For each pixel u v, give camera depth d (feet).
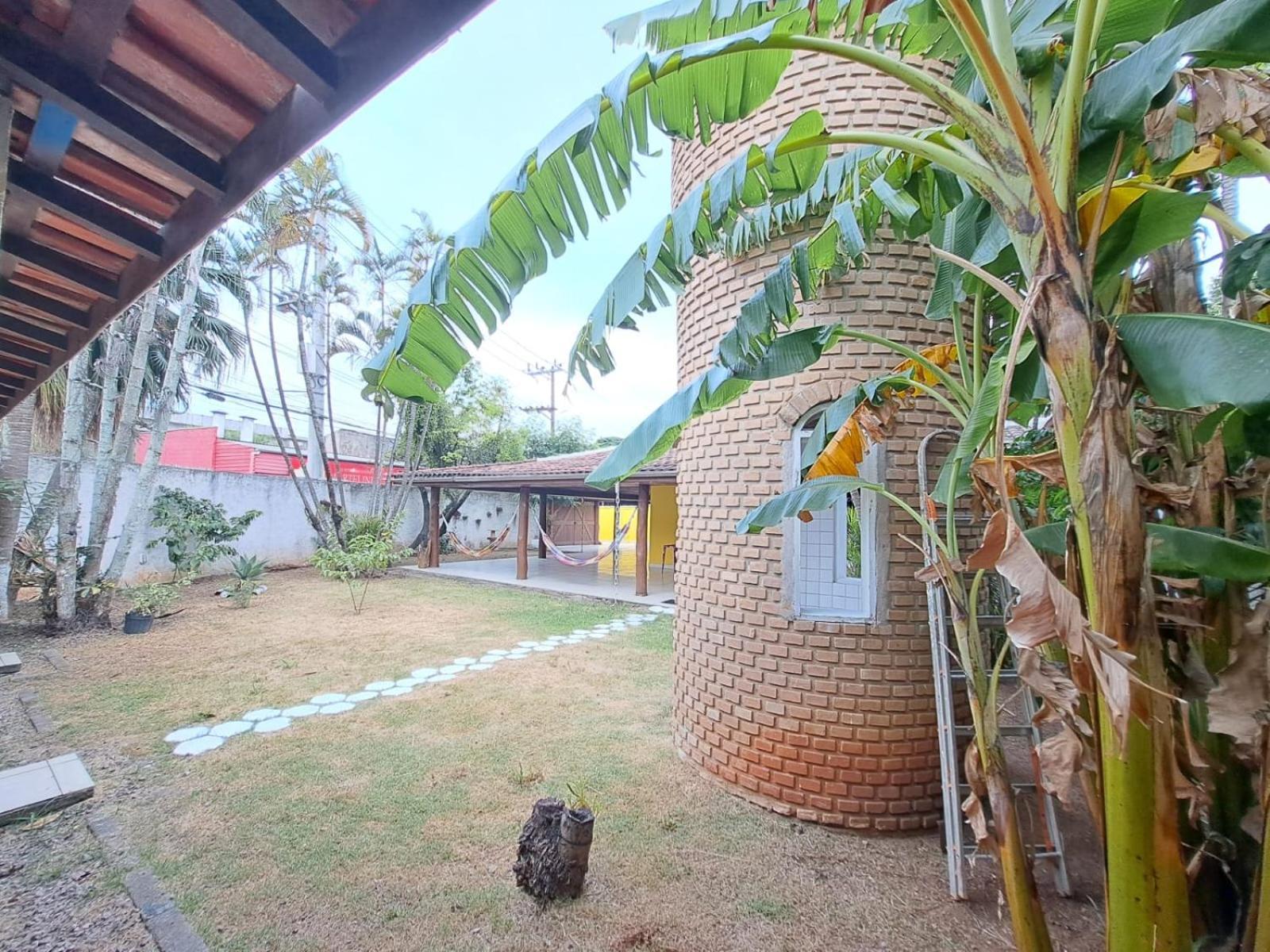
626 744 15.12
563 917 8.77
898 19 7.13
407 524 57.93
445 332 6.66
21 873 9.55
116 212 7.21
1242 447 5.97
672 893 9.42
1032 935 6.71
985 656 11.07
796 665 12.14
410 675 20.80
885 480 11.92
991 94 5.10
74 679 19.62
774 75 6.53
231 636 25.84
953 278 8.45
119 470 28.02
